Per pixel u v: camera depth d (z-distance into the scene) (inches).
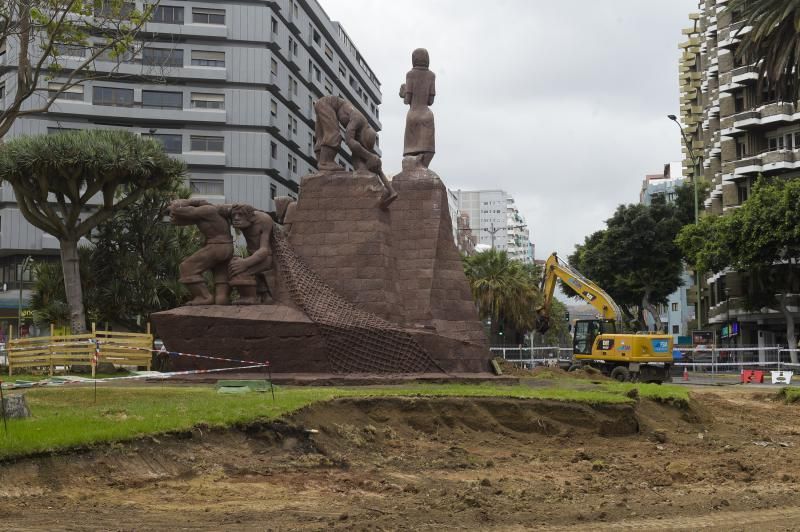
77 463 493.7
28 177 1378.0
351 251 1024.2
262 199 2657.5
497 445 731.4
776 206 1973.4
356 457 627.8
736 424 929.5
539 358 2230.6
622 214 2691.9
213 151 2635.3
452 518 450.3
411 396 759.1
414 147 1114.7
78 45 852.0
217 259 993.5
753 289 2138.3
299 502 481.1
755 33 1291.8
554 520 452.4
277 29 2748.5
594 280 2770.7
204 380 951.0
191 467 533.3
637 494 539.5
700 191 2792.8
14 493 453.7
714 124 2812.5
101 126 2541.8
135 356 1208.2
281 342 957.2
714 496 534.6
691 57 3533.5
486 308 2471.7
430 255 1068.5
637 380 1599.4
